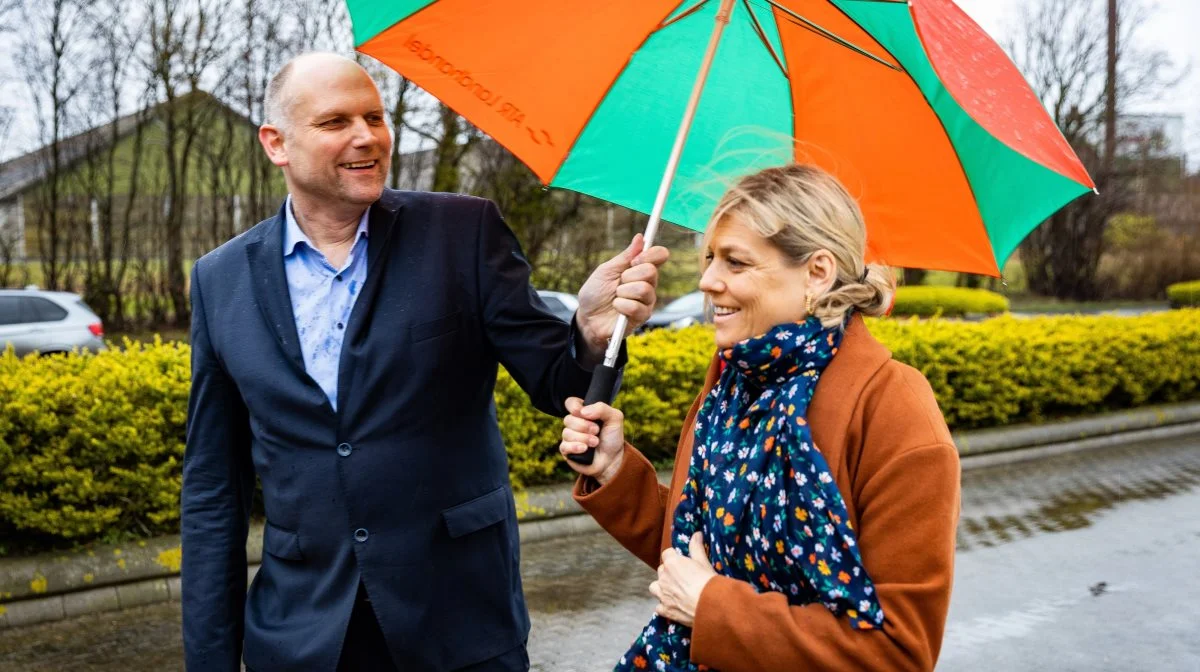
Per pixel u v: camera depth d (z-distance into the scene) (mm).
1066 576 5641
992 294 26062
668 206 2174
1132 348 9906
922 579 1471
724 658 1518
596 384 1897
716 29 1926
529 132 2129
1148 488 7777
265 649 2113
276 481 2137
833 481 1489
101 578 4887
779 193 1583
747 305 1601
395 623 2041
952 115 1875
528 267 2260
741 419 1644
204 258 2295
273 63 18500
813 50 2012
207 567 2211
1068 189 1744
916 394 1562
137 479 5078
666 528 1797
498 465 2252
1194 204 32938
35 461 4898
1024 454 8914
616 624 4867
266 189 20125
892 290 1674
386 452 2066
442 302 2125
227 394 2256
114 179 20609
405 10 2115
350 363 2078
